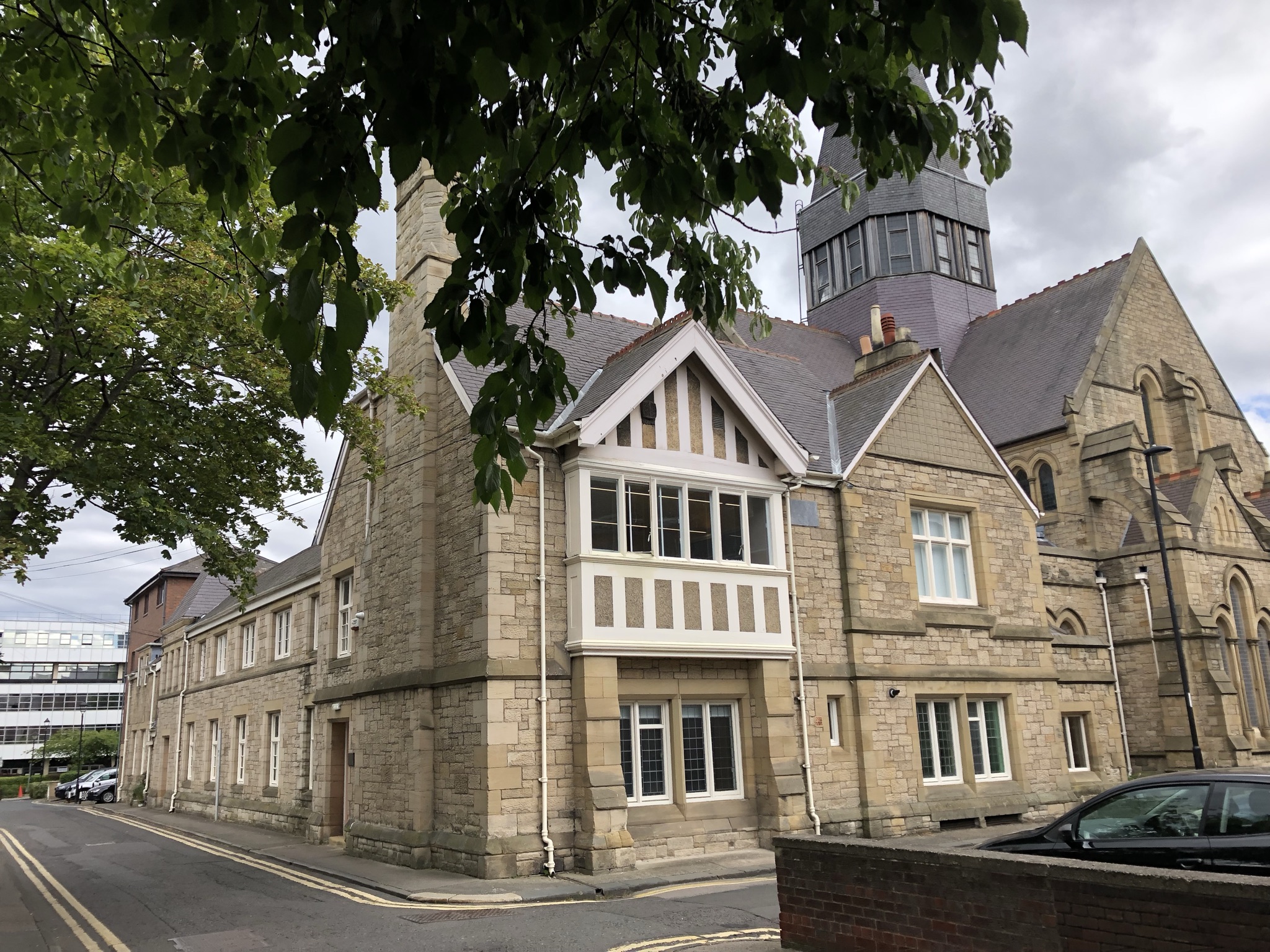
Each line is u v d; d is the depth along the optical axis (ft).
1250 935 17.08
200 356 45.88
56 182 25.86
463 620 50.78
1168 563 83.15
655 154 16.21
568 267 16.74
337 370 11.62
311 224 12.90
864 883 24.30
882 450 64.03
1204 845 22.58
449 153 13.02
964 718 63.05
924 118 15.62
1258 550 93.66
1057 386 103.24
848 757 57.72
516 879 45.09
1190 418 105.81
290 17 13.17
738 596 54.90
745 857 49.88
